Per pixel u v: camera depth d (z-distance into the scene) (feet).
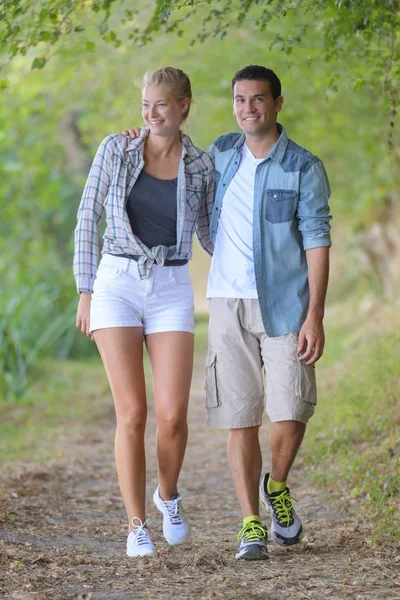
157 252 41.93
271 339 43.11
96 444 89.97
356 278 169.07
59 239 196.44
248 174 43.78
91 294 42.93
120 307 41.93
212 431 94.99
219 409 43.04
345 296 196.34
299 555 43.32
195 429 97.40
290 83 110.42
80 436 94.22
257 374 43.32
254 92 42.65
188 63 114.93
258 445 43.62
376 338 104.99
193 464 78.02
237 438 43.29
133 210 42.34
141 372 42.16
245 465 43.01
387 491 52.60
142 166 41.93
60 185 166.91
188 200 42.93
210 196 44.60
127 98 124.88
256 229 43.14
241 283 43.32
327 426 75.82
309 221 43.24
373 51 63.52
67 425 101.91
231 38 108.17
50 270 166.91
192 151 43.27
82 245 42.70
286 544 44.37
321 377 109.19
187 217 42.83
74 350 167.53
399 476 53.21
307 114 126.31
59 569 40.22
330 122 128.47
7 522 52.03
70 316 159.43
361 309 158.81
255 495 42.98
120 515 57.52
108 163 42.29
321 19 62.34
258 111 42.70
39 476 70.90
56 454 83.10
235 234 43.57
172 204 42.39
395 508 48.65
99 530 51.65
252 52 100.73
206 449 84.79
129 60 115.24
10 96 124.98
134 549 41.88
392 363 83.66
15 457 81.51
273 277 43.21
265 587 37.14
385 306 137.80
